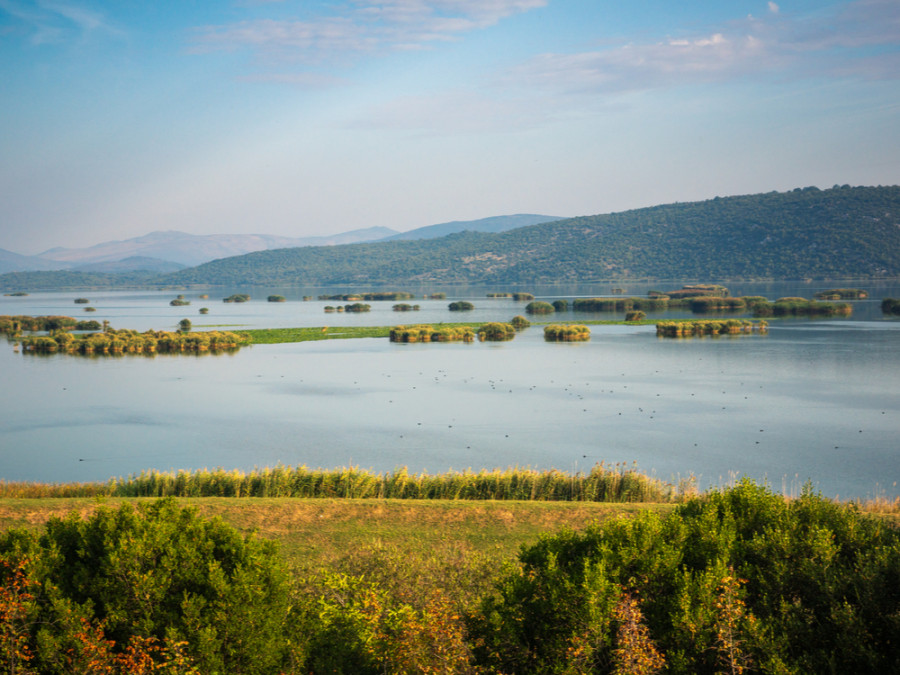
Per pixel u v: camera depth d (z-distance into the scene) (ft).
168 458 189.78
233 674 44.83
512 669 47.80
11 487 114.01
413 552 74.28
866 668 42.83
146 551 47.24
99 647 42.55
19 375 338.34
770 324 534.37
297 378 320.91
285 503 96.07
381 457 187.21
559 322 598.34
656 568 48.11
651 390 277.44
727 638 43.24
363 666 48.60
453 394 276.00
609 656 44.14
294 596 54.95
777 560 49.70
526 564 53.16
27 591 45.62
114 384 310.04
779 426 215.92
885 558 47.55
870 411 235.61
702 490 149.89
